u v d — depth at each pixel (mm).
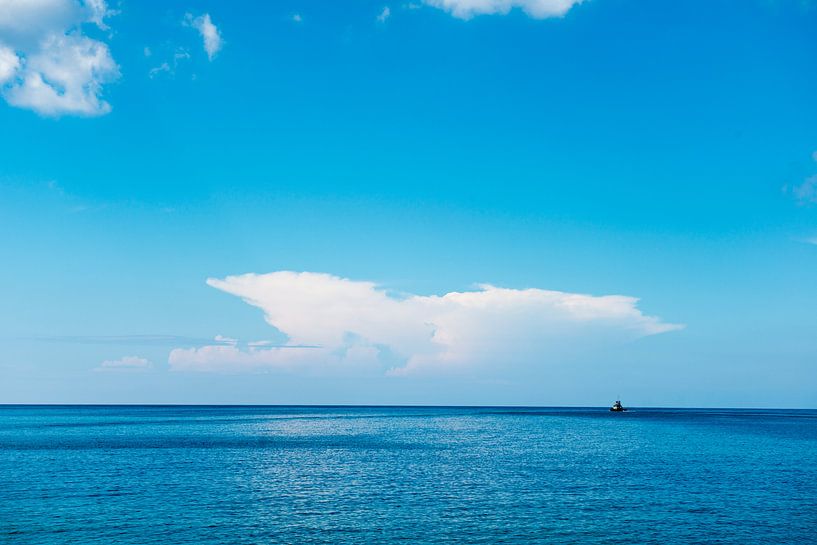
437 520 41500
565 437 114688
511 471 63938
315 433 127500
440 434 124625
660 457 77750
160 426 154375
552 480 57906
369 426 160375
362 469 65438
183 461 71688
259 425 163125
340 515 42812
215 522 40531
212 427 150750
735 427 153125
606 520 41625
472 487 53812
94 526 39062
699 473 62562
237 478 58438
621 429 142625
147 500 47219
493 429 143500
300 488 53094
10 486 52969
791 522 41250
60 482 55188
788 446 93812
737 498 48906
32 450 84438
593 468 66438
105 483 54812
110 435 116625
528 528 39562
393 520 41500
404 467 67188
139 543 35531
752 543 36656
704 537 37719
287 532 38312
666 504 46594
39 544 35031
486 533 38375
